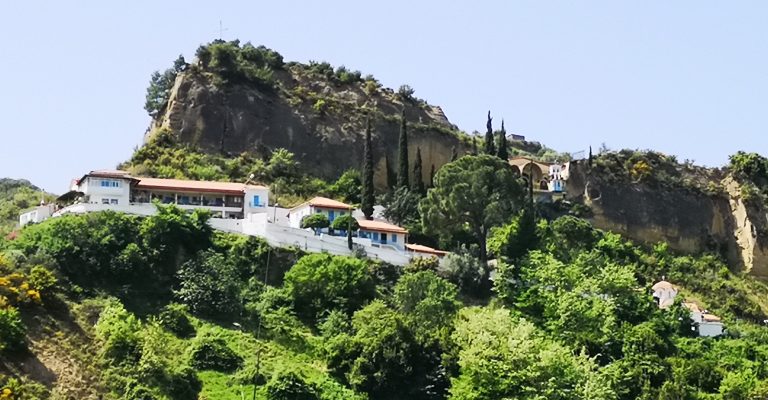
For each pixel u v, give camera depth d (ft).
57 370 387.34
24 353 388.78
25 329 400.06
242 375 402.11
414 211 618.85
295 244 515.09
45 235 462.60
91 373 391.24
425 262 526.16
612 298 516.73
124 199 536.83
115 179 536.42
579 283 510.99
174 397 387.96
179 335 431.02
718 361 486.38
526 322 443.32
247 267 494.18
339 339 426.51
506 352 406.21
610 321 477.77
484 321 428.56
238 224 516.73
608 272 527.81
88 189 532.32
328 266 480.23
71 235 459.32
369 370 415.03
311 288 474.49
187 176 639.76
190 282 457.68
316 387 400.88
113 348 401.90
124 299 445.78
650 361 462.60
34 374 381.81
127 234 474.90
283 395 390.83
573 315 476.13
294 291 474.08
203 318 447.83
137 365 396.16
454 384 405.18
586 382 408.05
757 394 445.37
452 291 479.82
